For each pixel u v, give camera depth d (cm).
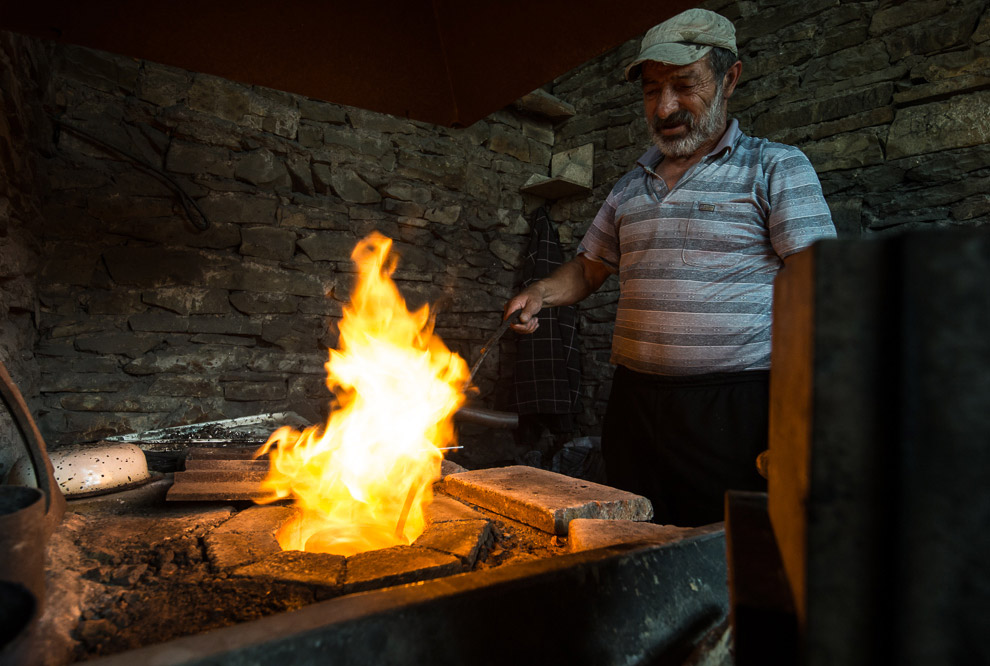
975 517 23
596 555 58
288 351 297
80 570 77
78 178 247
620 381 163
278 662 38
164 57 119
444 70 136
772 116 299
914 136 256
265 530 95
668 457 146
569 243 385
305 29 120
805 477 26
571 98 395
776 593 33
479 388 356
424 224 344
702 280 145
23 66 194
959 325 23
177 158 271
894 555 24
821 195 136
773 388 42
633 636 55
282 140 300
